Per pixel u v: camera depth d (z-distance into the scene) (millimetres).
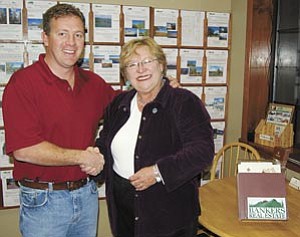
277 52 2902
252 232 1646
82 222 1796
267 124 2805
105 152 1658
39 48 2570
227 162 3107
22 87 1594
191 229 1536
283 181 1768
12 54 2529
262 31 2855
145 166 1482
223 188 2199
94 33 2672
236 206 1933
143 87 1506
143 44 1513
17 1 2484
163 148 1473
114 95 1955
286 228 1684
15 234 2703
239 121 3004
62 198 1694
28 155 1578
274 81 2941
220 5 2996
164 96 1506
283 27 2836
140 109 1571
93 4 2643
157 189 1478
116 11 2701
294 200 2018
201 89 3016
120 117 1612
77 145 1721
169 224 1489
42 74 1638
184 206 1501
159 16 2814
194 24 2918
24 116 1577
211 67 3020
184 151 1421
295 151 2641
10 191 2639
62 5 1651
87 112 1764
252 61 2871
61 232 1718
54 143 1669
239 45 2961
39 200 1665
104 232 2916
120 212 1629
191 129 1443
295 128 2770
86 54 2668
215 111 3086
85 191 1776
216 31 2990
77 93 1729
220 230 1660
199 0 2928
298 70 2725
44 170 1657
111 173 1639
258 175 1774
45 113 1628
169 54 2879
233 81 3057
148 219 1496
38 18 2537
